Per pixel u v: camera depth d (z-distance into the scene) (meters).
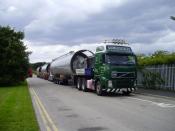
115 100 20.66
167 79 28.14
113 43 25.34
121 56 24.47
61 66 41.97
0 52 41.53
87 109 16.19
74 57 34.72
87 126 11.43
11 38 43.06
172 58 27.36
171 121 12.02
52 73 53.72
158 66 29.55
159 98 21.44
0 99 21.89
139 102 19.11
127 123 11.76
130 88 24.44
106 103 18.86
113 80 24.00
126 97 22.83
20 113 14.50
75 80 34.09
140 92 26.58
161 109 15.66
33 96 24.70
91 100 20.91
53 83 51.34
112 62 24.06
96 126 11.37
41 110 16.11
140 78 32.75
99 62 25.17
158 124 11.40
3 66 41.41
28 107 16.78
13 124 11.58
